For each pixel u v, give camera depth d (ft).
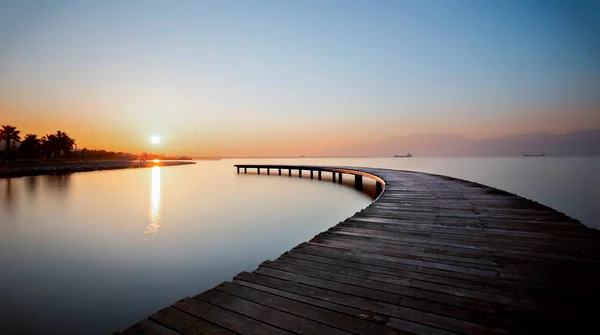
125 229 29.66
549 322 6.64
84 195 57.21
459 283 8.68
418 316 6.95
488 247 12.00
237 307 7.34
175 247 23.70
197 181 91.91
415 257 10.93
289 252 11.51
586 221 39.06
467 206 21.40
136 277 17.74
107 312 13.64
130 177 110.22
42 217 35.83
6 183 83.41
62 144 214.90
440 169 167.63
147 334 6.26
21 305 14.21
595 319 6.73
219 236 27.17
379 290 8.27
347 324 6.63
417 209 20.48
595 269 9.56
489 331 6.36
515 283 8.62
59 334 11.85
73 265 19.58
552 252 11.25
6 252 22.27
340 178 84.89
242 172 142.61
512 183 88.38
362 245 12.42
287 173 138.82
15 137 177.37
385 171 65.26
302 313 7.07
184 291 15.88
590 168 183.11
